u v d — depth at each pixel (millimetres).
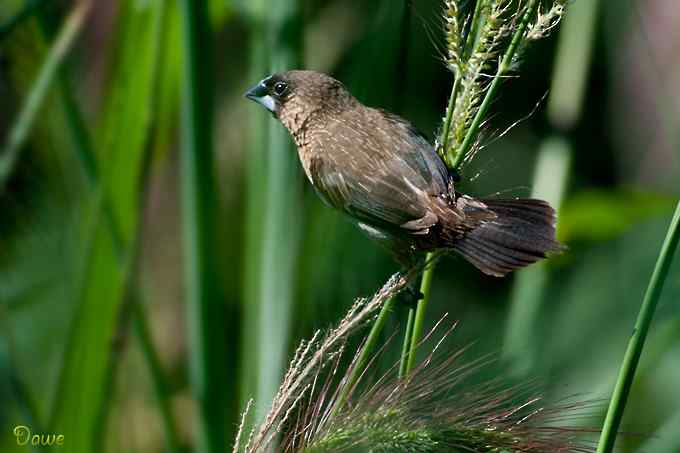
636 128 15695
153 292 14562
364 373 6543
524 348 9859
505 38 7328
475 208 7559
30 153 11125
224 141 14492
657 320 12250
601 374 12109
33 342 11016
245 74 14523
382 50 9289
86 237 10445
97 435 10180
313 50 13445
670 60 15047
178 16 10367
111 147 10461
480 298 13781
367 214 8117
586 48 10711
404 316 8016
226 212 13727
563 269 13078
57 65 10281
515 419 6414
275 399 6156
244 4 10062
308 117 8734
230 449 9711
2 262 11125
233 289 12891
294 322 9438
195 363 9523
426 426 6266
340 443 6227
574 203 11914
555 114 10781
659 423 11961
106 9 13836
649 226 13336
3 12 11250
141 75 10586
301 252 9531
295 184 9508
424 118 14586
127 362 12219
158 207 14570
